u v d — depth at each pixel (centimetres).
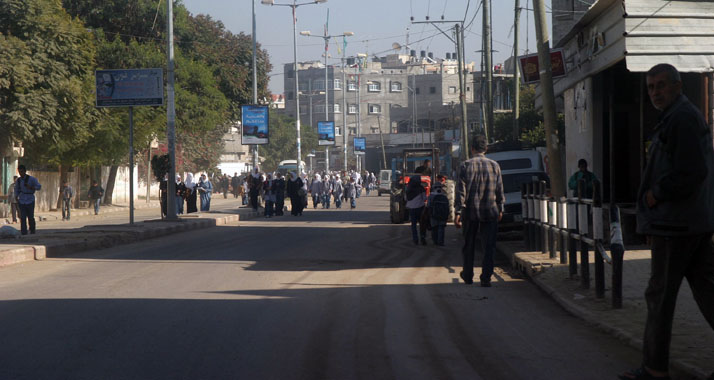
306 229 2295
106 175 5200
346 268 1217
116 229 1989
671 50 1133
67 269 1202
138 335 639
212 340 621
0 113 2934
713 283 471
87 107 3388
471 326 697
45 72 3070
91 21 4478
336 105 12569
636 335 617
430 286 992
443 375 511
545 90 1293
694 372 488
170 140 2511
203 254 1458
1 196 2986
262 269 1193
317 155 12106
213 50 5169
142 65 4238
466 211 1004
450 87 12362
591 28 1352
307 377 503
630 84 1530
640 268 1065
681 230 457
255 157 4312
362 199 5834
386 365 539
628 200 1548
